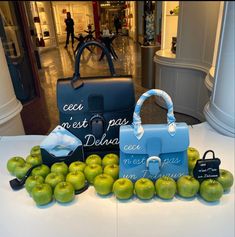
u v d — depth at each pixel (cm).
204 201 71
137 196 73
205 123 121
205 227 63
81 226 65
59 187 71
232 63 98
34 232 63
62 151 84
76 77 83
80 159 86
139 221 65
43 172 79
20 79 230
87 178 78
